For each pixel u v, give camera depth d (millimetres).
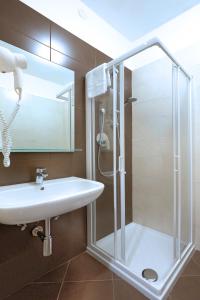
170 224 1692
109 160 1425
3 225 1043
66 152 1372
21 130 1135
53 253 1295
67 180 1260
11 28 1067
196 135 1562
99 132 1477
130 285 1148
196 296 1051
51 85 1278
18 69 917
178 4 1562
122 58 1243
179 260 1316
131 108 1942
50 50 1267
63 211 893
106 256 1367
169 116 1611
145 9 1617
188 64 1604
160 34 1829
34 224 1172
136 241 1654
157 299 1000
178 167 1425
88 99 1491
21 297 1062
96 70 1390
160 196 1763
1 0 1031
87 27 1568
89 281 1183
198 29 1578
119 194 1368
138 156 1935
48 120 1272
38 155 1204
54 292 1095
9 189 972
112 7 1588
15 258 1097
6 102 1069
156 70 1728
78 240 1475
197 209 1548
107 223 1422
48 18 1263
